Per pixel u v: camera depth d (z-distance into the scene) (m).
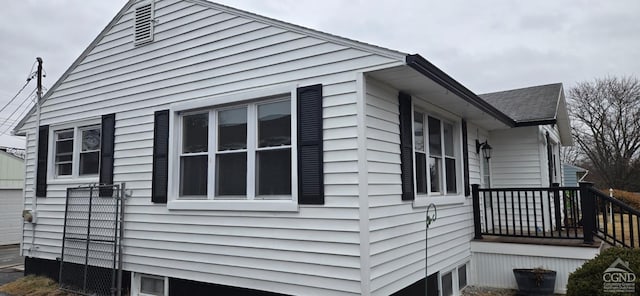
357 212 4.14
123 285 6.05
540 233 7.45
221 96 5.28
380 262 4.30
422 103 5.55
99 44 6.86
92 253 6.39
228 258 5.05
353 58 4.33
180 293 5.45
